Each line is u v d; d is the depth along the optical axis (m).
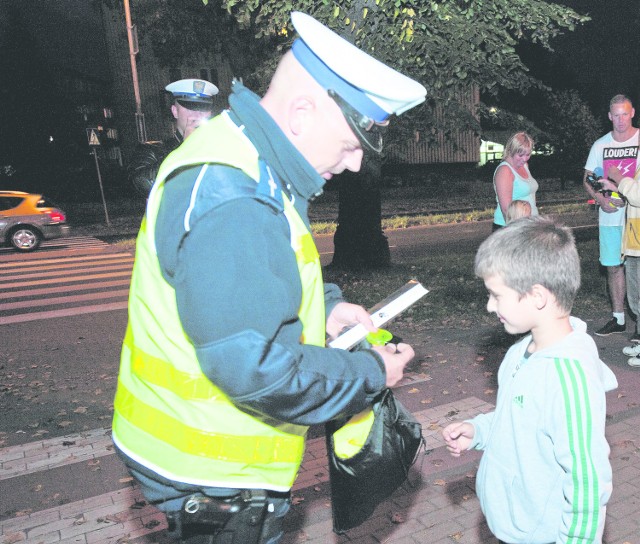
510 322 1.76
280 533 1.69
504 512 1.80
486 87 8.69
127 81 34.25
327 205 27.73
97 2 22.97
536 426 1.71
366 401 1.48
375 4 8.05
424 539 3.13
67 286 11.89
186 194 1.35
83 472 4.17
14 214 16.94
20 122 32.72
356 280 10.44
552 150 31.00
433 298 8.54
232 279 1.25
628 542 3.02
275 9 9.09
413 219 21.02
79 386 6.24
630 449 3.90
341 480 1.84
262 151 1.44
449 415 4.66
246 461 1.52
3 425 5.24
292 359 1.30
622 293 6.10
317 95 1.42
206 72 34.28
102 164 34.00
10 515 3.64
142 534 3.34
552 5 9.13
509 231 1.74
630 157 5.57
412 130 8.85
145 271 1.49
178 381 1.48
